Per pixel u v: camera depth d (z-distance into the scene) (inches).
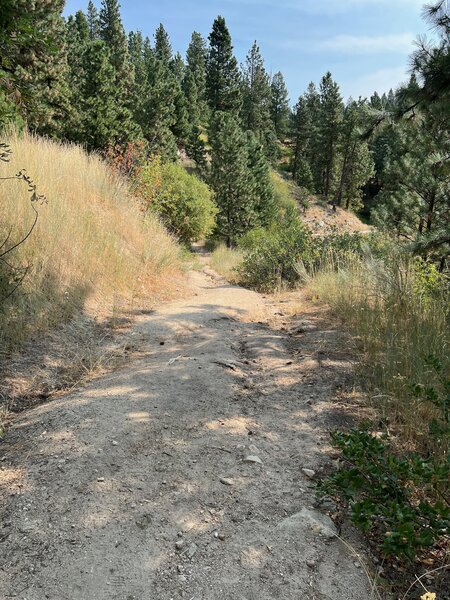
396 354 155.9
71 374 155.0
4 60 132.2
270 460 109.0
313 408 136.4
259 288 385.4
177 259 395.9
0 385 139.4
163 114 1536.7
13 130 313.3
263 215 1510.8
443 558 80.9
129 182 452.8
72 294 214.7
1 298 175.2
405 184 486.6
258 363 176.1
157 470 101.5
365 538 84.9
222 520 87.5
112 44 2086.6
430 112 233.9
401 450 111.7
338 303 245.9
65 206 267.6
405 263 243.3
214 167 1273.4
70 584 70.7
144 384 145.3
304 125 2659.9
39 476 96.0
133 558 76.8
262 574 75.2
